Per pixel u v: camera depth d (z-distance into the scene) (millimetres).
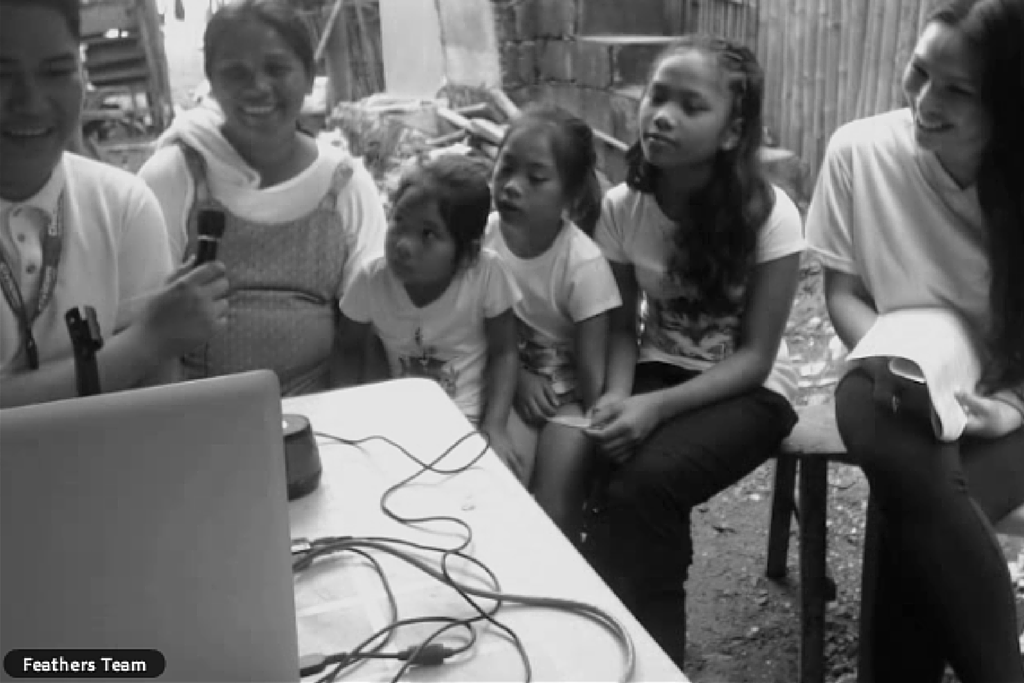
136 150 7375
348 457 1325
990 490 1667
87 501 728
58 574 733
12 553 720
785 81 4602
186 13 8586
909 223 1815
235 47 1878
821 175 1954
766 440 1904
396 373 2074
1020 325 1710
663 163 1887
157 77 8031
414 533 1142
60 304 1502
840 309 1899
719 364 1943
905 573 1636
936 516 1559
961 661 1537
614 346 2090
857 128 1911
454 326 2000
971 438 1710
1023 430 1736
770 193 1941
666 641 1803
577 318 2039
